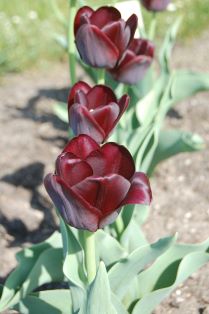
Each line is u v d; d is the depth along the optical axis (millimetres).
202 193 4527
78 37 2719
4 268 3760
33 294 2875
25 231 4121
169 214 4305
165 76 4102
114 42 2725
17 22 7465
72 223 2014
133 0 4039
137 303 2738
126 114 3963
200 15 7883
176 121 5457
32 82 6414
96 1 5879
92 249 2363
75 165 1927
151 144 3391
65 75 6586
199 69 6512
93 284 2289
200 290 3527
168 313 3391
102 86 2428
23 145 5078
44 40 7133
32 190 4516
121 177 1914
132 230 3131
